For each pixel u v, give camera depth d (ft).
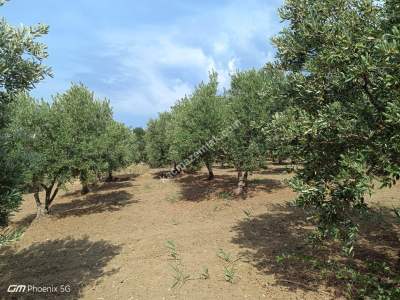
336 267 25.75
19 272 31.96
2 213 19.65
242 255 30.94
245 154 53.06
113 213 52.90
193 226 42.75
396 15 17.46
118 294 25.49
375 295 21.01
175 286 25.59
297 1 21.59
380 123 17.30
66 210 57.72
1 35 17.99
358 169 16.25
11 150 22.09
